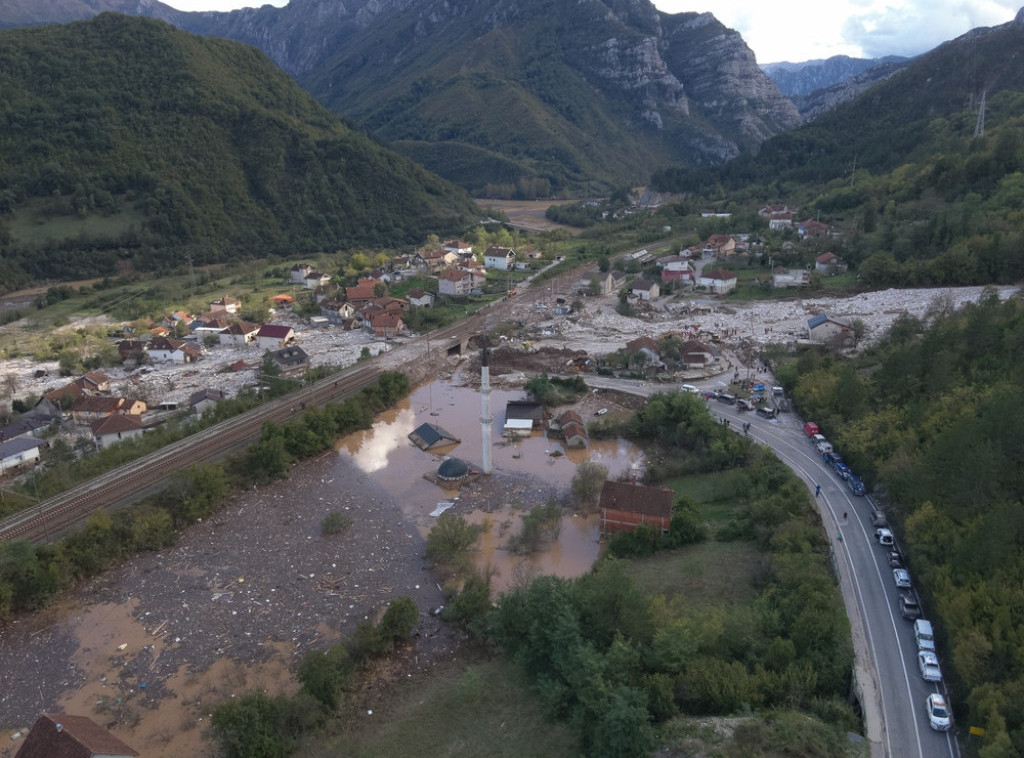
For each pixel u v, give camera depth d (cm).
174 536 7456
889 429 7612
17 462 9488
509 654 5506
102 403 11194
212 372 13650
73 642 5894
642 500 7131
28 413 11138
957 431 5906
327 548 7281
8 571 6278
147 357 14588
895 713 4366
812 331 13138
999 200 16812
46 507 7700
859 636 5116
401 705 5119
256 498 8388
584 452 9556
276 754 4478
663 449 9469
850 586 5712
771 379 11400
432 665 5566
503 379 12612
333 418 10156
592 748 4381
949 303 12181
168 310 18650
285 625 6072
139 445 9406
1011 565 4853
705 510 7600
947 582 4997
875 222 18675
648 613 5262
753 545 6725
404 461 9450
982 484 5641
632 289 17088
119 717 5078
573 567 6869
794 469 7938
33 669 5584
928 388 8156
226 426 10094
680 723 4316
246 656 5703
